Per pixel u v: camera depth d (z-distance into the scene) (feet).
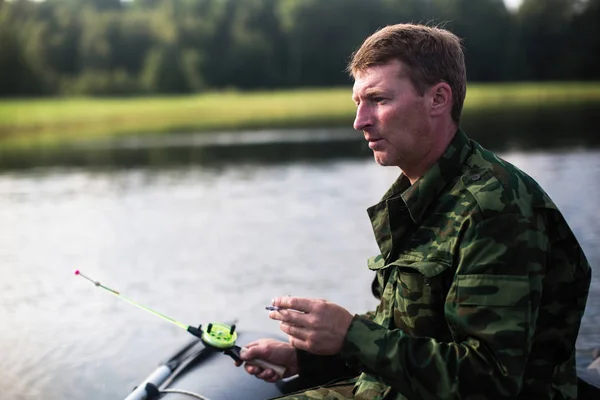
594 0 161.07
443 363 5.34
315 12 174.91
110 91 159.12
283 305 5.78
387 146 6.10
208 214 27.43
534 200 5.62
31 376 12.69
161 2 201.67
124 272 19.62
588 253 19.19
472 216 5.52
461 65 6.11
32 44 158.20
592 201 26.58
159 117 104.83
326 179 35.83
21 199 32.35
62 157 51.65
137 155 51.44
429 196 5.89
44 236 24.45
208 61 172.55
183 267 19.77
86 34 168.14
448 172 5.91
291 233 23.54
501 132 60.39
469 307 5.36
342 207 27.99
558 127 64.23
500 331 5.24
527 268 5.35
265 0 177.99
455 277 5.51
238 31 176.65
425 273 5.69
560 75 163.02
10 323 15.64
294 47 176.35
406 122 6.00
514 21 163.32
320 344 5.64
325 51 176.45
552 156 41.70
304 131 71.56
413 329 5.84
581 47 162.20
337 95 146.92
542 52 163.02
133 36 170.19
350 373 7.13
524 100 113.50
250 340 8.45
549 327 5.78
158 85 161.27
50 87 156.87
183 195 32.35
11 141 68.85
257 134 69.56
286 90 172.65
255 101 135.64
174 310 16.25
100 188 35.32
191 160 46.75
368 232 23.35
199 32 174.29
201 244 22.41
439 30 6.15
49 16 172.65
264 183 35.27
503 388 5.22
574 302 5.80
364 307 15.98
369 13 175.11
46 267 20.35
